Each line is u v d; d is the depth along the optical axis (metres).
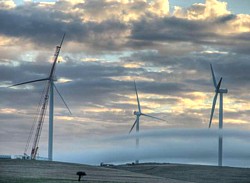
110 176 147.75
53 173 146.62
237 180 169.38
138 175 161.25
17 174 134.50
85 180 123.56
